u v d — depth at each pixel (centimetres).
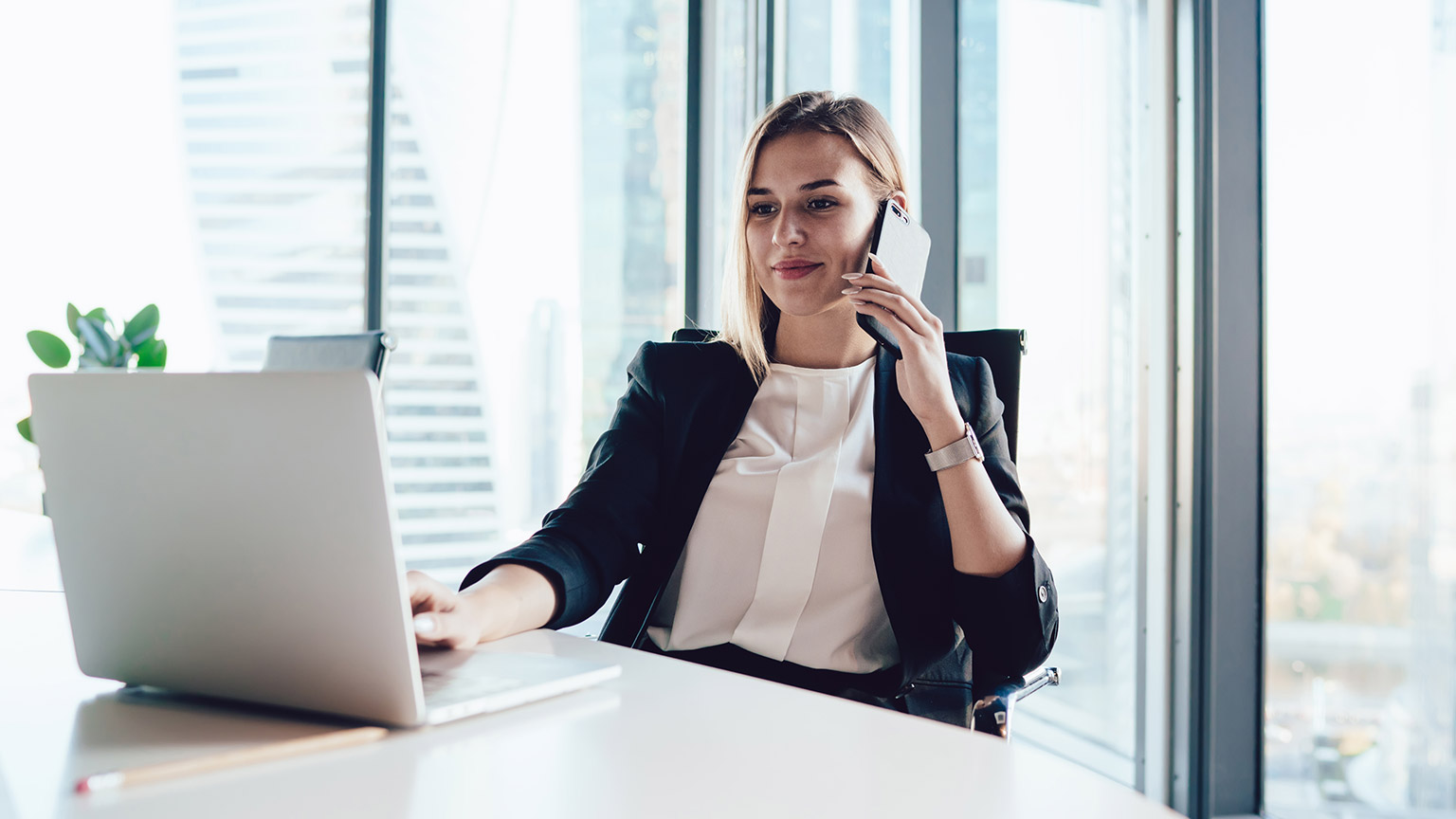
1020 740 244
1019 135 236
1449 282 151
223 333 369
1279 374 182
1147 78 200
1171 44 191
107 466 67
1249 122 185
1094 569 218
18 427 216
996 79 243
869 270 114
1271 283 184
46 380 68
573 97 386
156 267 362
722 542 120
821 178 121
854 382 127
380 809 50
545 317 385
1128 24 205
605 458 127
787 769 57
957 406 119
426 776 54
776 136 124
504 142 381
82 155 354
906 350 109
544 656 80
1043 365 233
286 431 60
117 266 358
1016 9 236
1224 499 186
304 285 371
